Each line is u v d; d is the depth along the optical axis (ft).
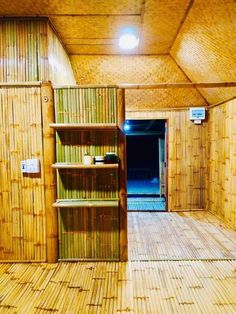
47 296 7.50
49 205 9.46
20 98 9.34
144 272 8.86
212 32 9.08
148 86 9.48
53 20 9.42
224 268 9.09
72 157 9.61
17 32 9.29
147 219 15.23
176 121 16.66
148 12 8.78
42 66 9.31
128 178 32.78
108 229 9.69
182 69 13.56
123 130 9.53
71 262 9.65
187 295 7.50
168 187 16.89
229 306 7.00
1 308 6.98
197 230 13.19
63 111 9.53
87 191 9.69
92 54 12.62
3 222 9.59
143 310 6.86
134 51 12.35
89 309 6.91
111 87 9.45
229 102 13.50
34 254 9.64
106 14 8.93
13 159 9.48
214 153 15.72
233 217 13.29
